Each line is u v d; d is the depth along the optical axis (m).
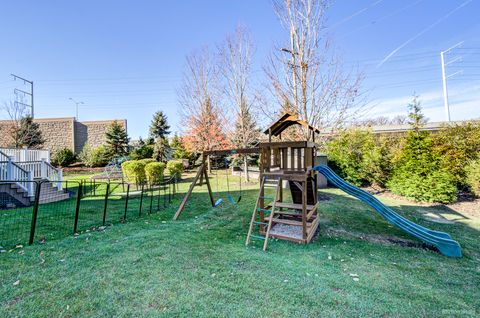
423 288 2.75
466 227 5.38
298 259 3.48
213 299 2.33
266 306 2.25
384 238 4.64
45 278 2.62
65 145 22.17
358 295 2.52
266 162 4.83
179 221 5.44
